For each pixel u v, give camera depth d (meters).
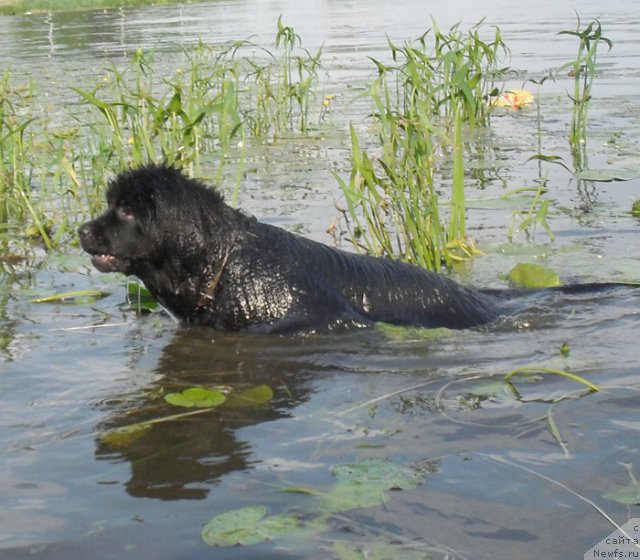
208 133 14.98
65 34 30.61
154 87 17.62
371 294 7.23
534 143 13.66
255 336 6.90
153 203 6.97
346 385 5.79
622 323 6.91
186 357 6.44
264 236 7.28
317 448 4.81
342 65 21.72
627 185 11.18
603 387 5.55
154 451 4.85
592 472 4.46
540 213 8.97
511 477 4.42
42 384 5.90
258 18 35.34
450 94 10.95
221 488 4.40
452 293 7.33
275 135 14.66
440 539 3.89
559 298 7.57
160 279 7.19
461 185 8.83
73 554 3.87
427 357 6.30
